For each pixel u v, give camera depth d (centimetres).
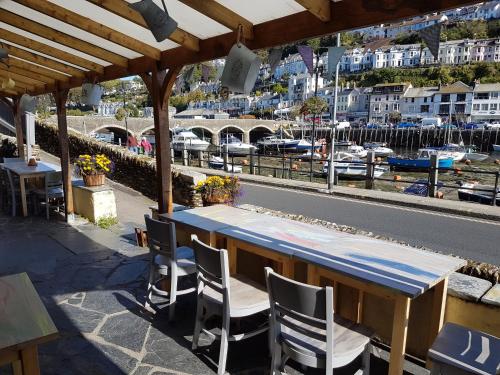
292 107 7688
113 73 492
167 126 439
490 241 662
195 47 351
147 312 354
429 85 7175
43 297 385
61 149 649
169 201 455
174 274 332
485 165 3034
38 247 535
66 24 373
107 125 3734
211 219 372
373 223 782
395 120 7006
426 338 278
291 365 282
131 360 283
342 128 5719
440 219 819
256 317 350
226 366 279
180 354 292
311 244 293
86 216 685
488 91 6269
